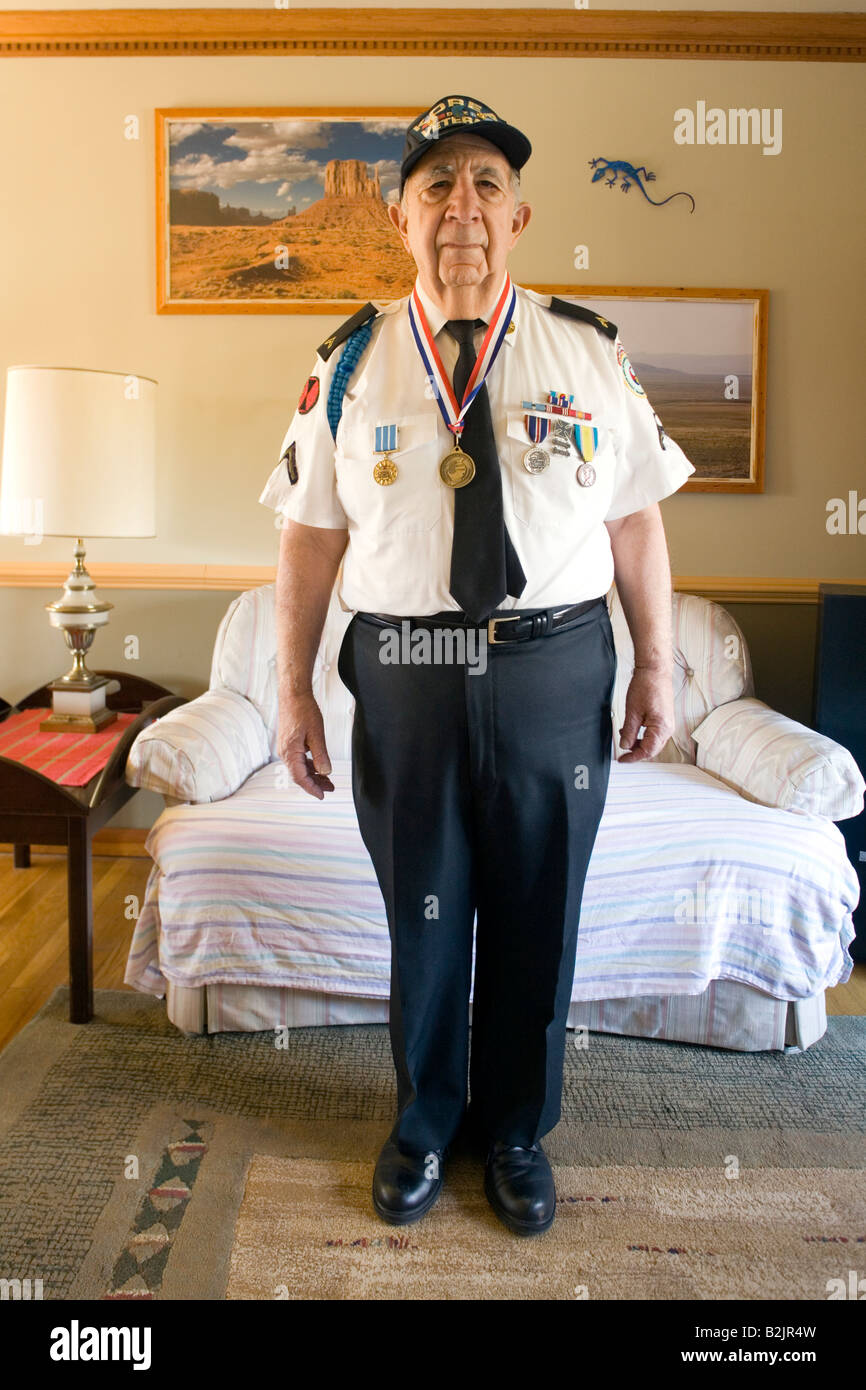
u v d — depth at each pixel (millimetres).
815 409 2957
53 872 3025
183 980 2043
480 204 1348
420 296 1429
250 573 3039
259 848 2002
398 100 2871
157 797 3164
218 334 2973
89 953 2162
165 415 3012
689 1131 1829
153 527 2721
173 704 2801
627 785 2295
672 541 3004
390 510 1381
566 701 1438
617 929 2002
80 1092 1910
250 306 2938
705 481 2953
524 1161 1599
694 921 2002
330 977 2031
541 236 2902
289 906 2006
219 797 2209
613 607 2658
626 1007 2117
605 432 1438
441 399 1372
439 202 1355
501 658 1392
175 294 2951
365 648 1474
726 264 2910
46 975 2379
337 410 1445
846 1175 1708
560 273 2916
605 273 2916
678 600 2717
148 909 2080
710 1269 1486
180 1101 1890
